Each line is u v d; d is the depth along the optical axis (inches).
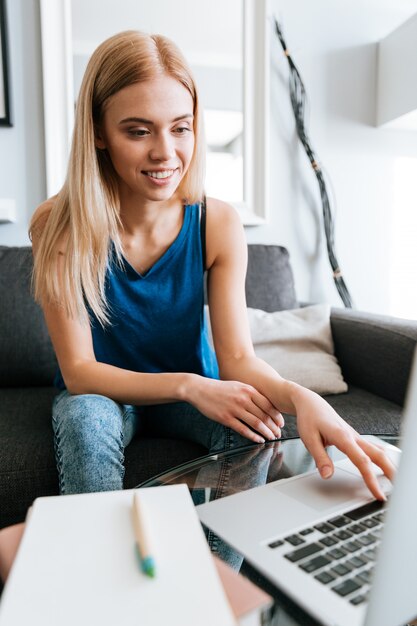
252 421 26.3
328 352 49.9
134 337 36.5
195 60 63.4
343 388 44.0
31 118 59.1
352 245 71.2
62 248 32.4
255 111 64.9
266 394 28.0
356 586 12.8
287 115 67.5
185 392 27.9
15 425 35.7
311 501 18.0
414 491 9.9
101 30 60.2
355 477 20.1
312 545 14.8
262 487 19.5
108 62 28.7
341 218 70.5
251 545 14.9
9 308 49.0
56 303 31.8
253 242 67.2
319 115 68.9
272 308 57.1
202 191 36.5
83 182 31.1
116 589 11.2
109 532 13.4
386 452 22.0
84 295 33.5
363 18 69.6
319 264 69.9
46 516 14.1
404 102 64.9
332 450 23.4
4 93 57.6
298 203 68.4
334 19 68.6
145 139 28.8
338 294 70.7
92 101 30.3
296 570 13.5
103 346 36.3
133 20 61.2
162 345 37.2
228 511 17.3
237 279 36.9
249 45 64.2
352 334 48.8
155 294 36.3
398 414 38.4
